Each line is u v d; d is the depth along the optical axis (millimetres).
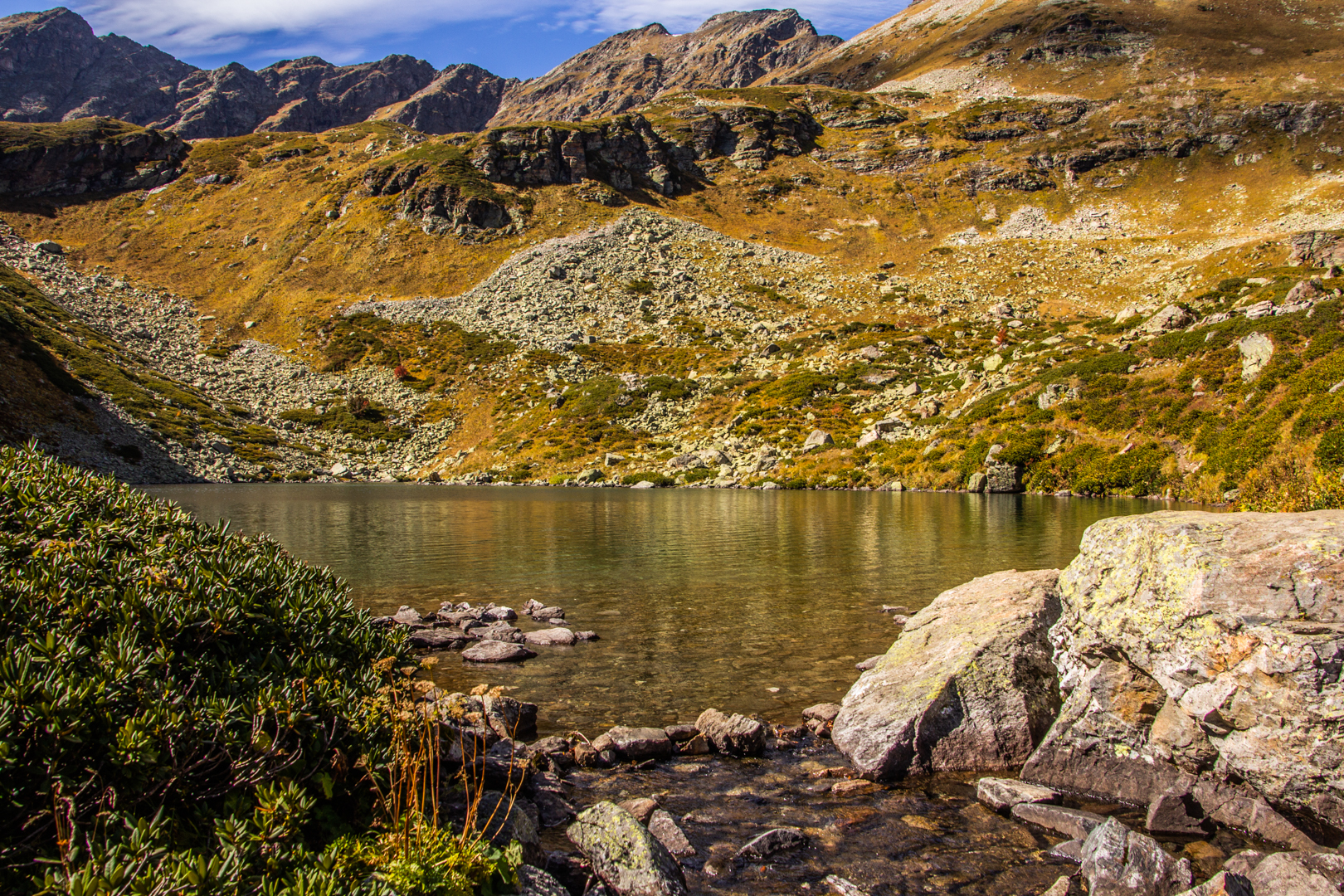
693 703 12664
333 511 48781
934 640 11289
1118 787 8742
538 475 83500
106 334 109375
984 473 59906
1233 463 44094
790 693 13188
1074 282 126938
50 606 6492
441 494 68000
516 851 6285
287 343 121562
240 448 89312
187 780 5691
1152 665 8398
